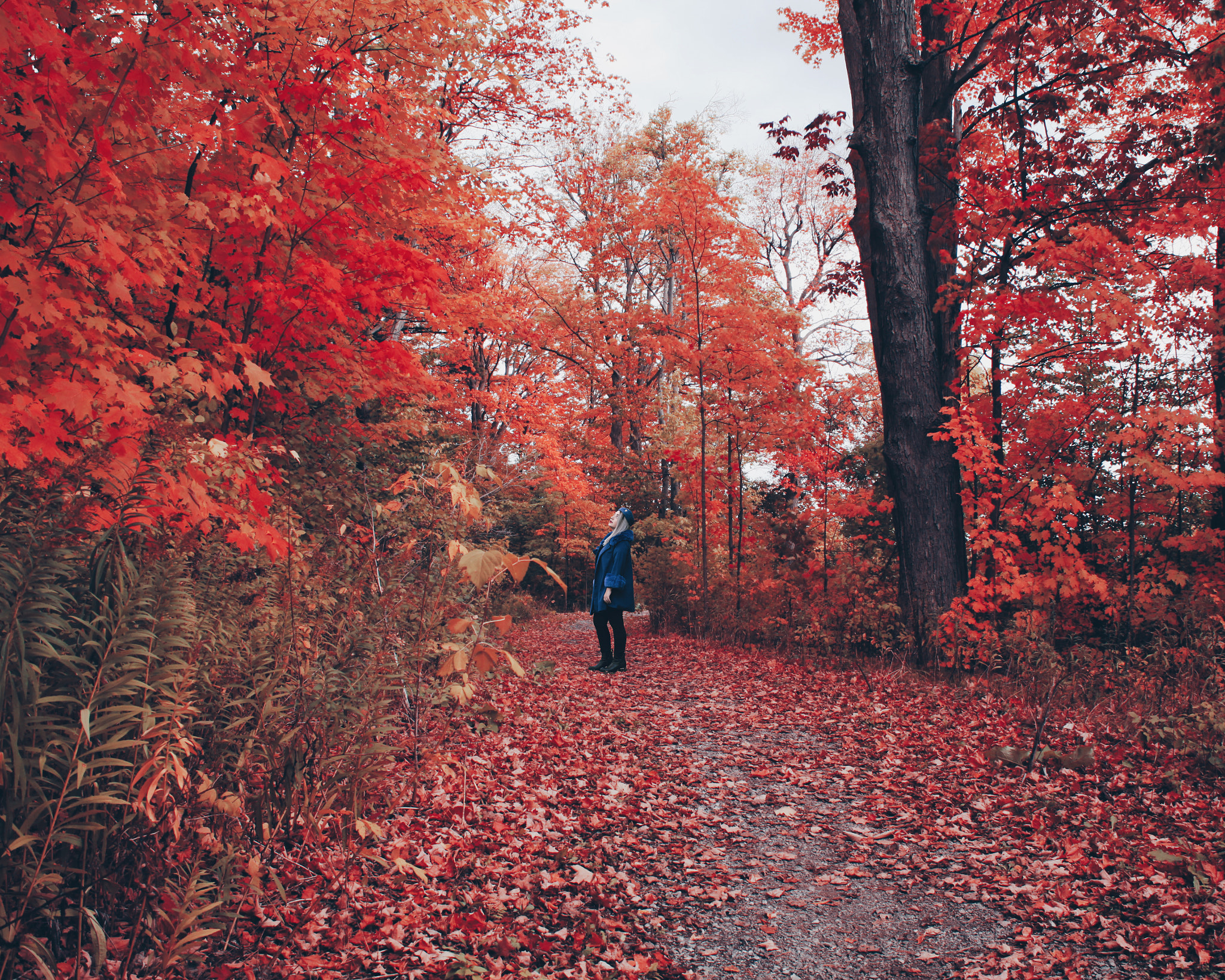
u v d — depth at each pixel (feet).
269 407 17.40
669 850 11.41
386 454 28.25
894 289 27.81
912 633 25.89
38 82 7.59
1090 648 24.22
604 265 59.16
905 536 27.17
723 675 26.11
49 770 6.29
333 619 11.96
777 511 40.01
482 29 25.53
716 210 39.65
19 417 6.97
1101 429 27.20
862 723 19.11
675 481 70.28
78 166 8.43
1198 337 25.04
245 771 8.57
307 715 9.90
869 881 10.42
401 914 8.59
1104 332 23.32
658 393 67.26
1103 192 27.27
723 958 8.41
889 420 27.86
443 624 13.56
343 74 13.93
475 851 10.60
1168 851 10.42
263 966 7.34
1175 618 24.52
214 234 13.24
